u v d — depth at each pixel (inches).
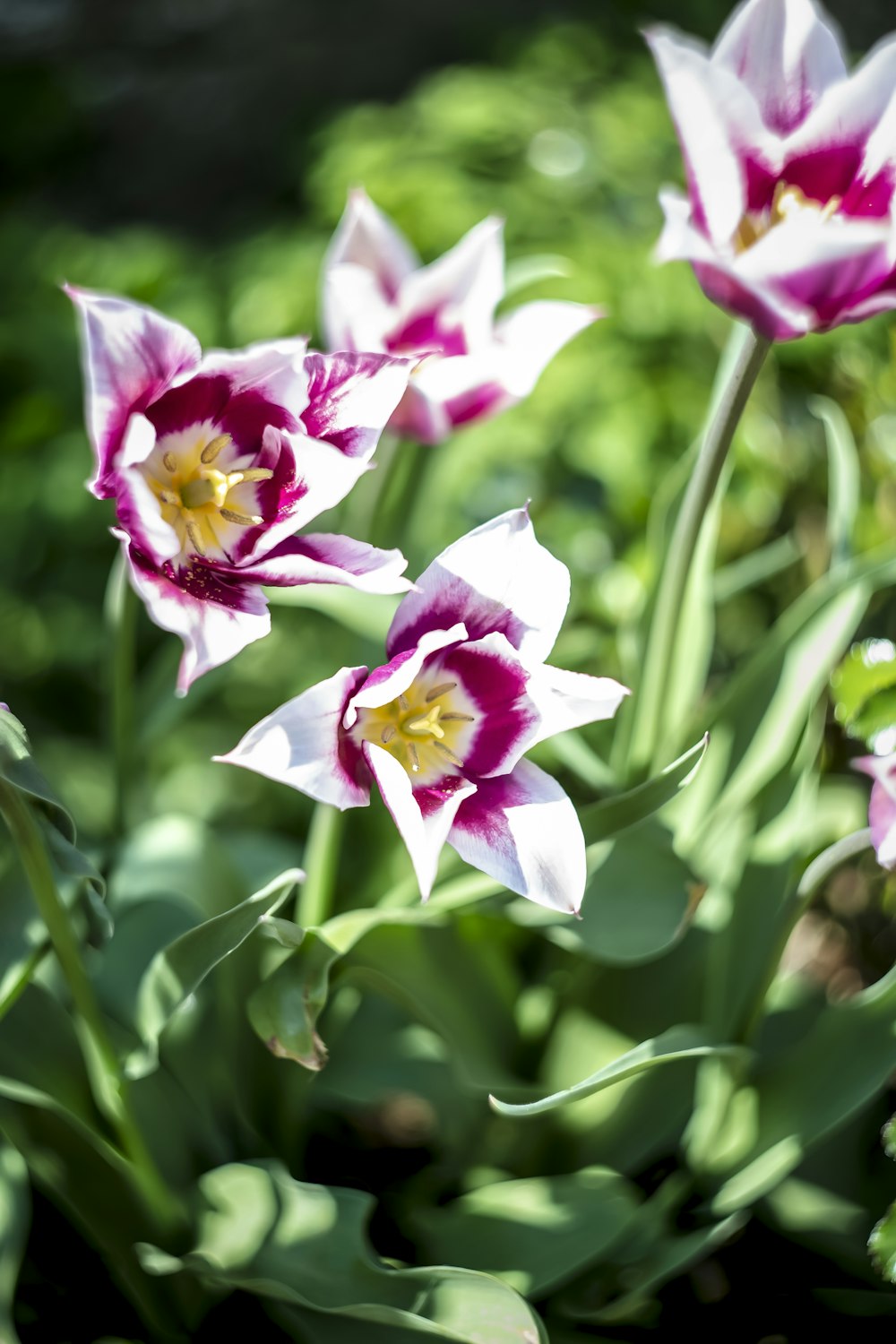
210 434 27.4
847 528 32.0
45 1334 31.6
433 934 31.5
